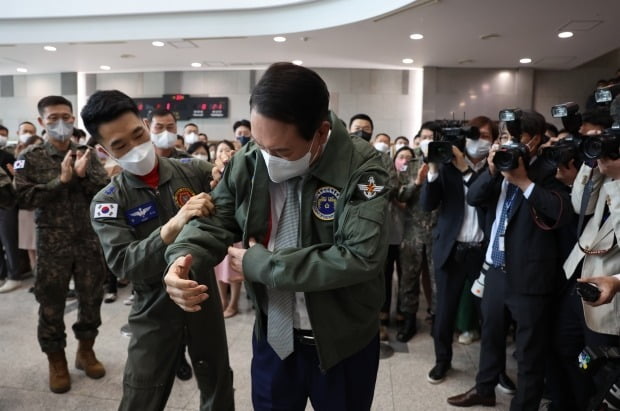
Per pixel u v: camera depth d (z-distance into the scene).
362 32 5.33
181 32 5.68
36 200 1.99
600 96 1.35
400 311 2.85
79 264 2.12
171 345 1.26
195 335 1.29
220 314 1.36
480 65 7.06
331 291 0.92
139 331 1.24
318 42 5.85
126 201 1.26
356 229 0.83
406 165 2.83
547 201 1.55
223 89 8.01
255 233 0.94
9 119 8.46
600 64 7.21
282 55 6.66
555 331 1.68
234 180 0.97
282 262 0.81
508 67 7.20
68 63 7.45
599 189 1.43
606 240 1.38
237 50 6.38
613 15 4.56
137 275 1.14
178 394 2.04
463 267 2.12
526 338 1.67
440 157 2.03
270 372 1.05
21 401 1.95
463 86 7.30
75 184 2.14
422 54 6.41
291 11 5.36
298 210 0.94
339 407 1.00
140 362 1.24
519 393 1.69
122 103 1.20
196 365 1.34
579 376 1.65
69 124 2.13
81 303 2.14
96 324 2.18
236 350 2.47
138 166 1.24
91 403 1.95
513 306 1.71
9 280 3.55
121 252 1.17
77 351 2.21
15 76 8.39
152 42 5.95
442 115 7.32
